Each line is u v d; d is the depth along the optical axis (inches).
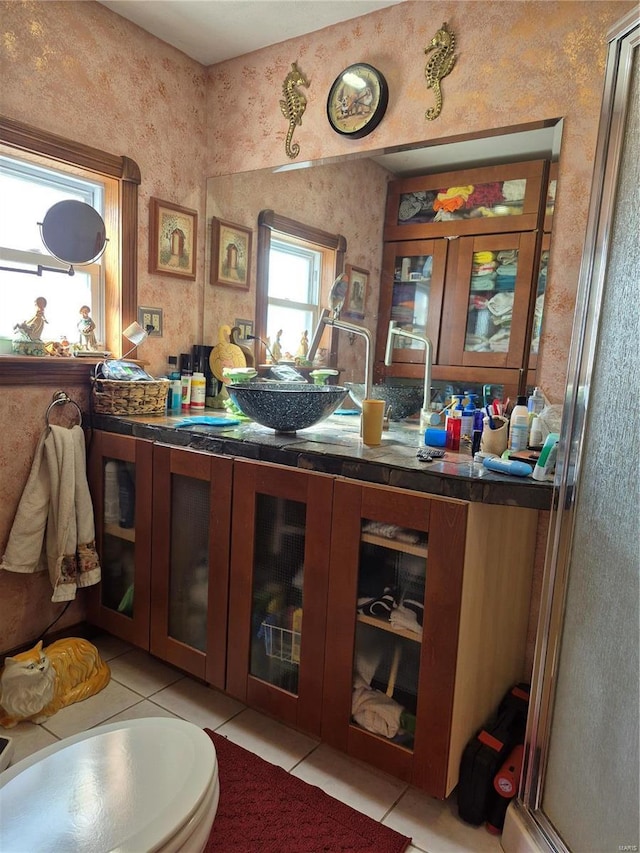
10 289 74.2
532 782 50.1
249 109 88.0
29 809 36.7
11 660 66.6
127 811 36.7
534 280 65.4
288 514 62.1
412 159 73.6
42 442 74.7
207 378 95.1
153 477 72.9
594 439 43.3
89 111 76.4
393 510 53.2
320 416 68.5
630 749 37.9
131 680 76.5
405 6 71.7
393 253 76.5
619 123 40.6
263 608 65.2
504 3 64.5
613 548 40.6
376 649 57.7
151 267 87.1
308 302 85.0
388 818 55.6
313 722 60.7
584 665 43.9
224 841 51.5
